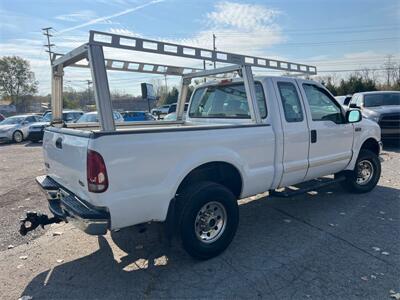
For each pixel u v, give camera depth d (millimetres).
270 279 3125
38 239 4199
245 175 3766
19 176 8125
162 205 3100
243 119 4453
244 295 2887
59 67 3906
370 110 10742
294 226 4406
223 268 3354
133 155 2863
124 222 2900
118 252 3785
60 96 4098
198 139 3303
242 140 3691
